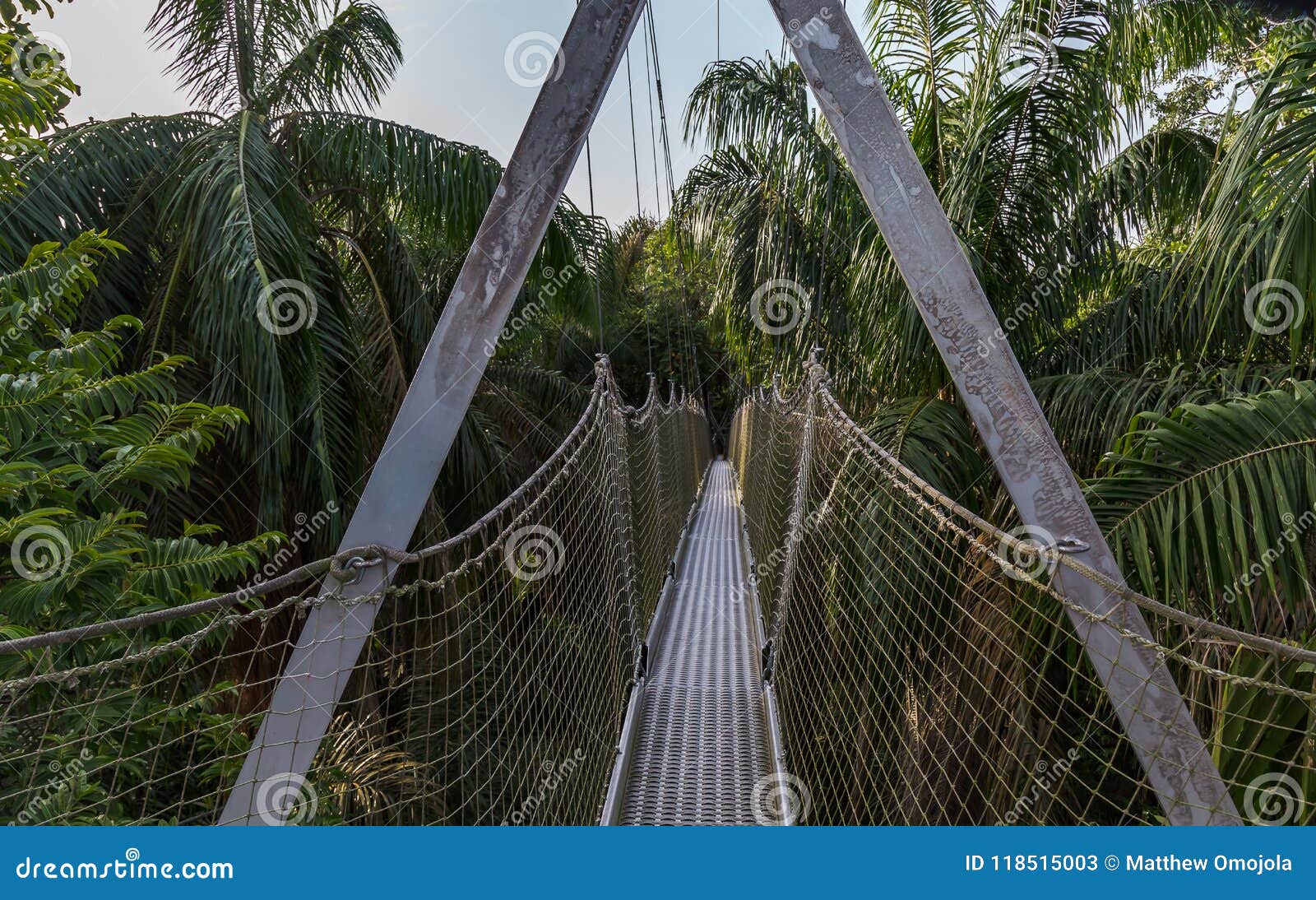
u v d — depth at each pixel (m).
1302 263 2.65
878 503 4.13
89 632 1.47
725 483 18.73
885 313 4.90
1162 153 5.34
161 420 2.52
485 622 5.40
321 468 4.27
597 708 4.12
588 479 4.63
